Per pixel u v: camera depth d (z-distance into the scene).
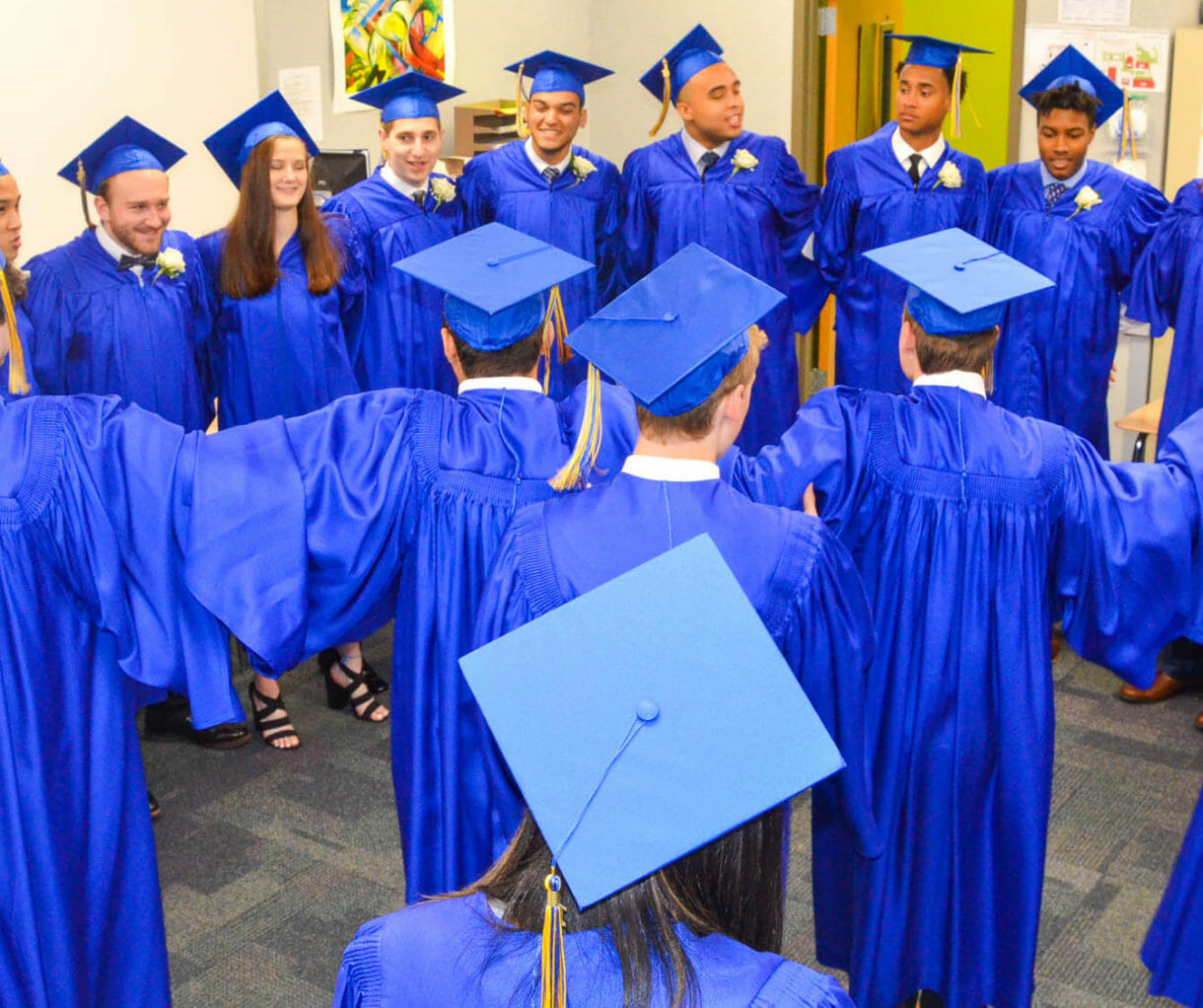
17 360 2.03
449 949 0.86
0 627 1.83
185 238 3.62
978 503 1.99
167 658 1.97
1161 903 2.17
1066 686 3.89
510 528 1.48
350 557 1.95
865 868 2.12
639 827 0.88
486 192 4.28
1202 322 3.87
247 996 2.46
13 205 2.96
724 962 0.83
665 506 1.40
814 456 2.00
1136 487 1.98
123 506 1.91
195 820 3.15
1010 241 4.17
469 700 1.93
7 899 1.86
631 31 6.39
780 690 0.96
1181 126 4.87
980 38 6.38
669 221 4.36
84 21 4.42
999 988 2.14
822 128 6.11
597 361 1.47
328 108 6.08
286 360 3.71
